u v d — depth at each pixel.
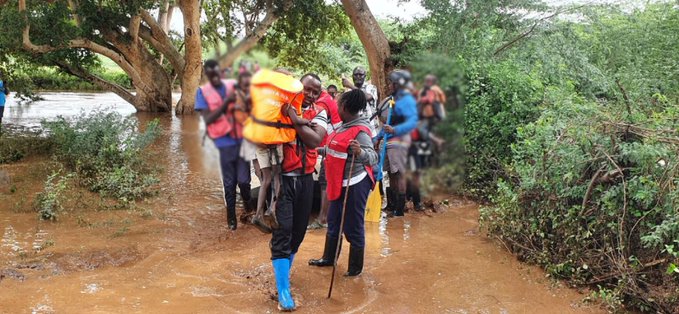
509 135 7.82
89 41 19.33
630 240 4.80
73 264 5.11
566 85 8.73
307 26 20.53
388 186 7.29
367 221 6.77
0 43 16.16
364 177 4.86
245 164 2.97
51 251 5.37
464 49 10.09
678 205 4.43
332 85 7.32
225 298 4.48
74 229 6.14
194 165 10.05
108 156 8.80
